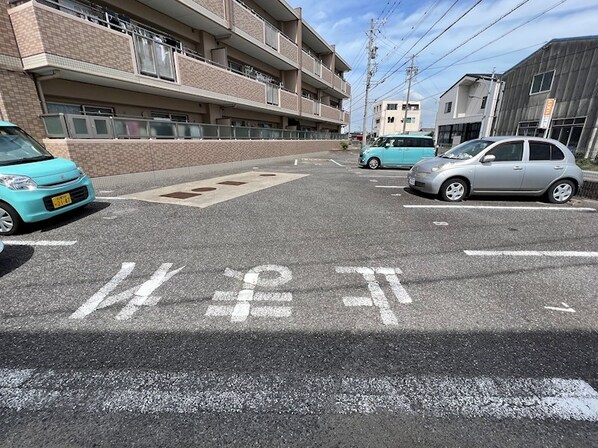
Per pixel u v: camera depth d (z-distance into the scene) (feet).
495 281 10.18
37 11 19.81
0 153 14.26
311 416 5.21
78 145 23.08
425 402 5.52
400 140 45.62
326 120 83.10
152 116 34.71
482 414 5.29
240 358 6.51
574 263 11.67
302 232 14.73
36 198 13.48
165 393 5.60
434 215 18.10
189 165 35.09
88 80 25.50
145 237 13.73
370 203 21.12
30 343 6.89
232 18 40.27
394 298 9.03
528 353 6.79
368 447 4.71
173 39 35.83
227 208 19.12
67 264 10.94
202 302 8.65
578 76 51.08
